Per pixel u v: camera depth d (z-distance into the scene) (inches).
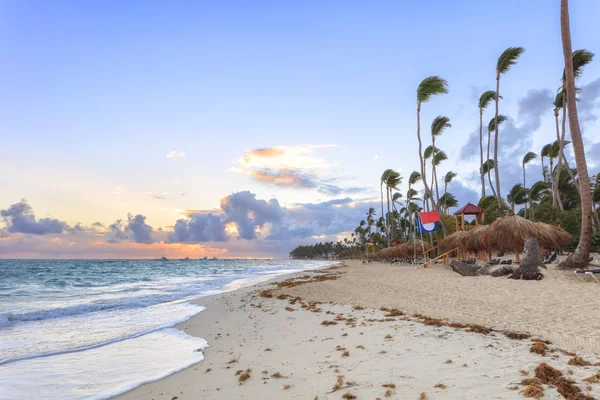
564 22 643.5
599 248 1016.9
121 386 228.1
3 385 233.9
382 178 2285.9
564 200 1774.1
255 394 190.5
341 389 181.2
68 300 722.2
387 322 334.6
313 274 1491.1
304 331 332.2
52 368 269.1
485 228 917.2
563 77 1088.2
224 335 358.0
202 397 196.4
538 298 406.3
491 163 1988.2
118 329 416.5
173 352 308.5
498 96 1385.3
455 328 291.9
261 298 646.5
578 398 149.1
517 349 224.5
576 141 620.7
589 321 291.3
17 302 693.9
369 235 4212.6
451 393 162.6
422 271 992.9
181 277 1633.9
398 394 166.7
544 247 749.3
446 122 1519.4
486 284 547.2
